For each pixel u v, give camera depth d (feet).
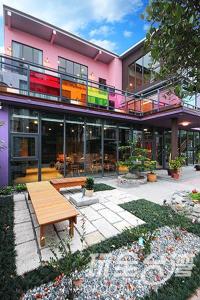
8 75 22.09
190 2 4.08
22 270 7.52
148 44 5.23
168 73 5.71
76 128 26.96
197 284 6.66
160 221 11.99
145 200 16.81
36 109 23.21
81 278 7.06
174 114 26.32
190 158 48.44
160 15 4.56
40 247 9.25
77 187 21.76
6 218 12.48
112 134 31.04
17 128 21.86
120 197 17.94
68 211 10.44
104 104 28.96
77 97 25.85
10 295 6.19
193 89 5.24
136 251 8.79
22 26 34.68
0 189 19.54
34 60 37.11
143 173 32.40
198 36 4.37
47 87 23.39
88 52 44.09
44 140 24.00
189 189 21.85
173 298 6.04
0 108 20.08
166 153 40.55
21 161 22.16
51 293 6.39
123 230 10.87
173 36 4.53
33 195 13.42
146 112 30.96
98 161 29.35
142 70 43.16
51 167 24.71
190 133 48.39
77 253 8.27
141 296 6.27
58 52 40.19
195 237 10.12
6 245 9.18
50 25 35.53
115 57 47.16
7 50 33.83
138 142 34.83
